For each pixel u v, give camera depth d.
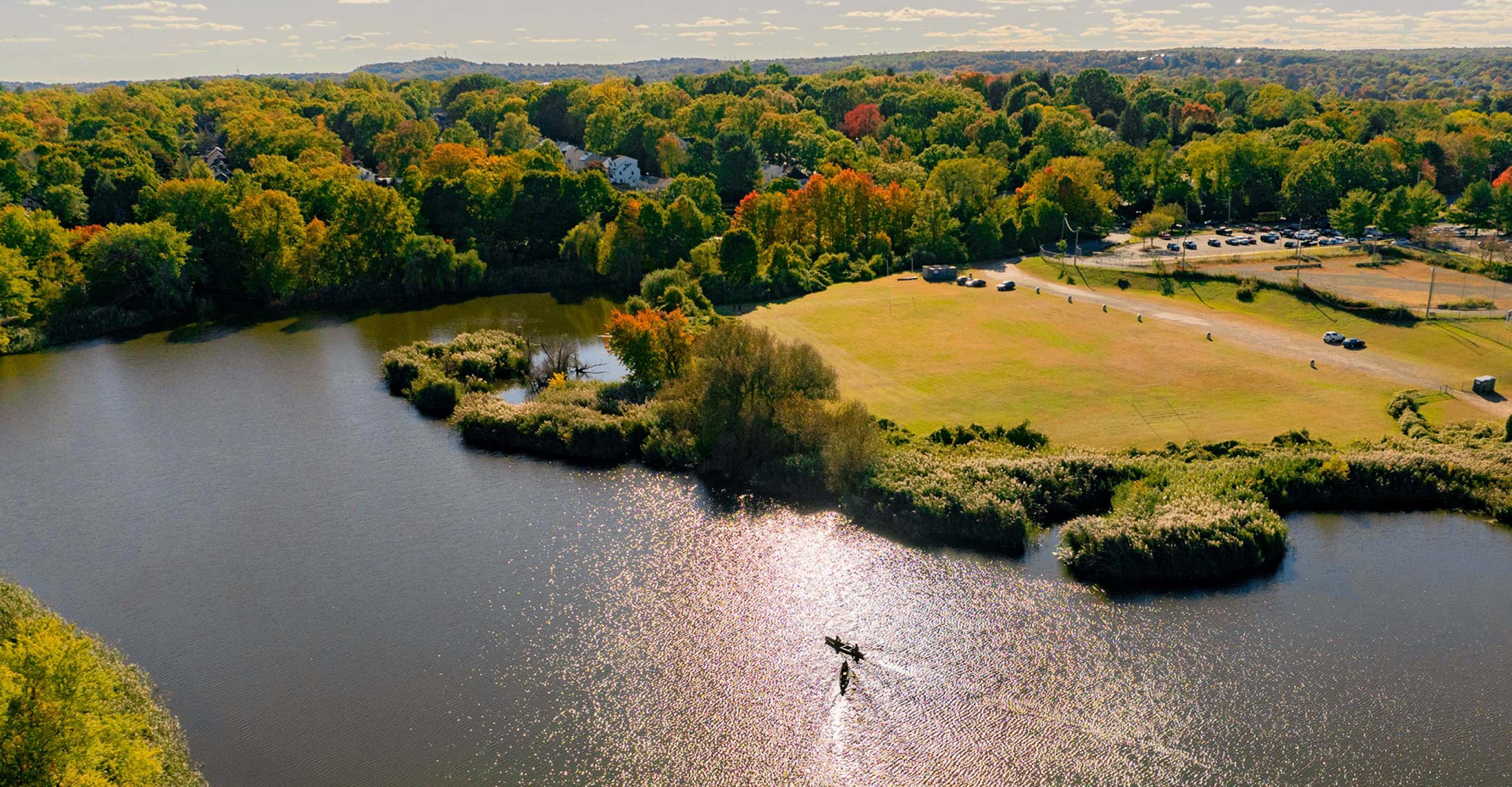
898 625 72.06
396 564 81.19
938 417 105.50
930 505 83.75
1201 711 62.84
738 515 88.38
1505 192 189.88
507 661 68.75
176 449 104.75
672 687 66.06
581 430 101.44
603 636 71.31
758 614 73.75
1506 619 70.94
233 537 85.94
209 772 58.78
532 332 147.12
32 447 105.56
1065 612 73.19
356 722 62.97
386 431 109.12
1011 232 186.12
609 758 60.06
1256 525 79.06
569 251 177.38
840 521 86.62
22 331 139.38
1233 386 111.31
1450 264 161.75
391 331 147.75
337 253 163.62
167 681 67.00
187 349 139.62
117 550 83.94
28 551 84.06
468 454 102.75
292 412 115.06
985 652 68.94
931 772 58.88
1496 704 62.56
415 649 70.12
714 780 58.47
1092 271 165.00
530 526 87.12
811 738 61.62
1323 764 58.38
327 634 71.88
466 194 181.88
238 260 160.38
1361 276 156.50
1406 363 116.62
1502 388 108.00
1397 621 71.00
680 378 109.50
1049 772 58.66
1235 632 70.38
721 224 190.75
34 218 151.50
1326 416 102.25
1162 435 99.06
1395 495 87.44
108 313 147.38
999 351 126.75
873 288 164.50
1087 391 111.56
